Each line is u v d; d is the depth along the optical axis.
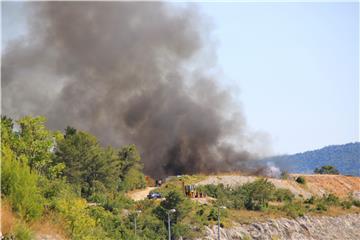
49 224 73.62
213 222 159.00
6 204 64.62
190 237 145.75
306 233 182.75
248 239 161.12
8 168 67.44
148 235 137.25
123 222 137.25
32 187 69.50
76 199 96.62
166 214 147.50
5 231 60.69
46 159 99.44
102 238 92.06
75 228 82.00
